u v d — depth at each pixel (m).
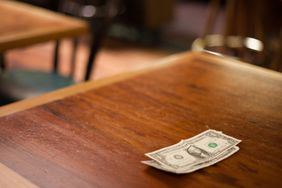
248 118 1.14
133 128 1.07
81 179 0.89
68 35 1.82
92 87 1.27
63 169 0.91
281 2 2.17
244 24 2.07
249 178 0.92
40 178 0.89
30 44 1.71
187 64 1.48
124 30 5.20
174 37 5.18
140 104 1.18
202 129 1.08
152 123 1.09
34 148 0.97
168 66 1.45
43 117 1.09
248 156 0.98
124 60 4.29
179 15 6.28
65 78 2.12
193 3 7.16
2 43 1.62
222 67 1.46
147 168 0.93
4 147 0.97
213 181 0.90
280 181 0.91
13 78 2.03
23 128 1.04
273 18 2.22
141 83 1.31
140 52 4.60
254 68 1.46
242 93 1.28
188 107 1.18
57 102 1.17
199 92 1.27
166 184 0.89
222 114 1.16
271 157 0.99
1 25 1.79
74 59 2.35
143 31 5.00
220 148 1.00
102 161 0.94
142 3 4.71
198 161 0.95
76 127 1.06
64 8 4.36
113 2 4.02
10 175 0.89
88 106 1.16
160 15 4.90
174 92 1.26
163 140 1.03
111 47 4.66
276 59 1.91
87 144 1.00
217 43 2.22
